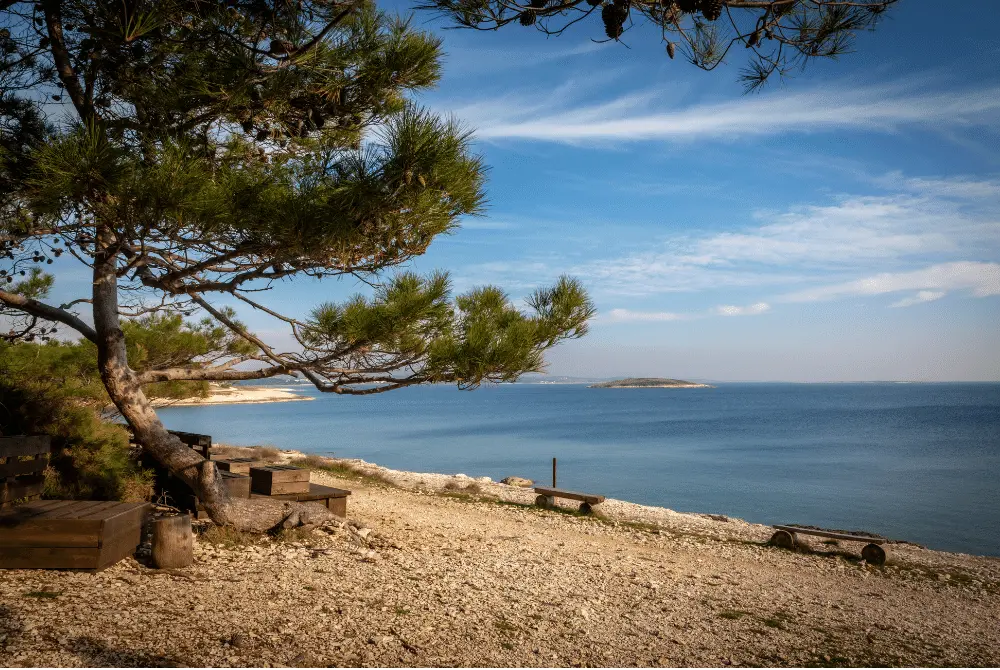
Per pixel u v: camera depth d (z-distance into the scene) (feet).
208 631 14.30
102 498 26.66
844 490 100.42
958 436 217.97
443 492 52.16
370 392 22.91
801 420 321.52
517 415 380.58
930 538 67.26
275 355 23.36
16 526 17.49
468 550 27.91
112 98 17.49
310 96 17.13
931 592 30.19
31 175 14.21
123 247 17.40
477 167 15.85
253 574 19.45
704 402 636.89
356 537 26.61
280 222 15.70
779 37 11.09
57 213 13.70
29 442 20.51
